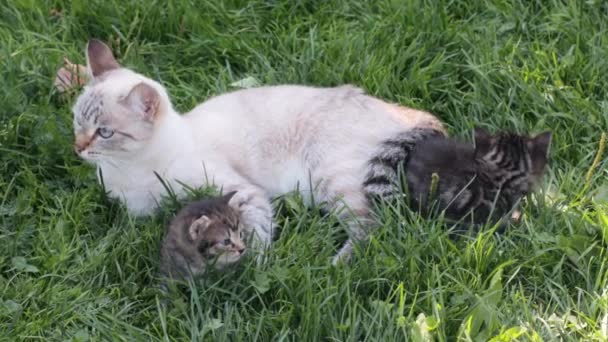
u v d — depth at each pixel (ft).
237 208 24.20
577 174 26.14
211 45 30.25
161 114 24.85
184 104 28.37
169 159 25.08
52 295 22.71
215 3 31.22
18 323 22.02
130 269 23.62
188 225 22.94
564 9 30.50
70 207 25.29
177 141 25.13
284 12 31.40
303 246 23.68
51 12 31.27
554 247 23.45
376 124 25.58
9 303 22.47
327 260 23.18
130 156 24.84
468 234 23.93
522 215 24.54
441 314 21.45
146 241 24.06
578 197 25.30
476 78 28.76
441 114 28.43
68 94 28.12
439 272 22.68
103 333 21.85
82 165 26.00
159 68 29.96
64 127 27.04
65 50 29.78
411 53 29.30
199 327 21.94
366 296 22.65
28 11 30.81
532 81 28.48
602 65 28.71
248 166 25.82
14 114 27.37
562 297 22.65
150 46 30.32
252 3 31.48
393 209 24.20
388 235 23.91
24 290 22.82
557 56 29.68
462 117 27.84
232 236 23.08
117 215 25.13
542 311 22.34
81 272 23.35
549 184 25.77
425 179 24.67
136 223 24.77
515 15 30.68
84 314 22.34
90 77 25.90
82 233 24.89
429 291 22.07
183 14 30.76
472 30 30.09
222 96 27.02
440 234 23.53
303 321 21.48
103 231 24.88
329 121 25.64
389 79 28.58
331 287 22.04
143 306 22.90
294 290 22.36
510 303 22.27
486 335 21.22
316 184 25.41
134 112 24.57
